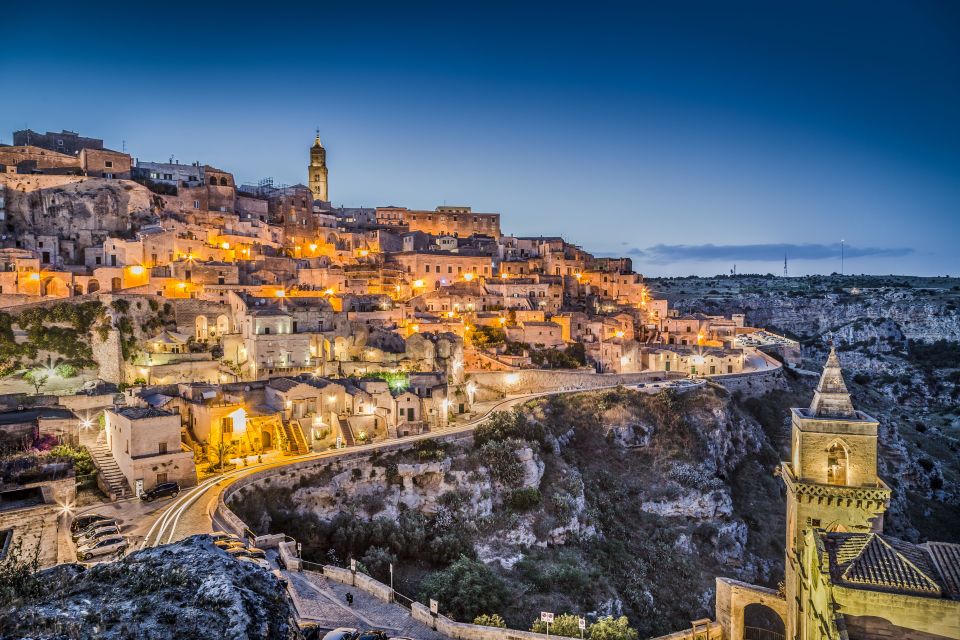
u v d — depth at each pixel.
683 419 107.31
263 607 14.49
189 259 120.44
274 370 95.19
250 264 125.31
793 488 45.25
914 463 125.31
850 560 34.75
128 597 14.15
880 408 161.88
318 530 65.94
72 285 106.88
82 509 56.62
